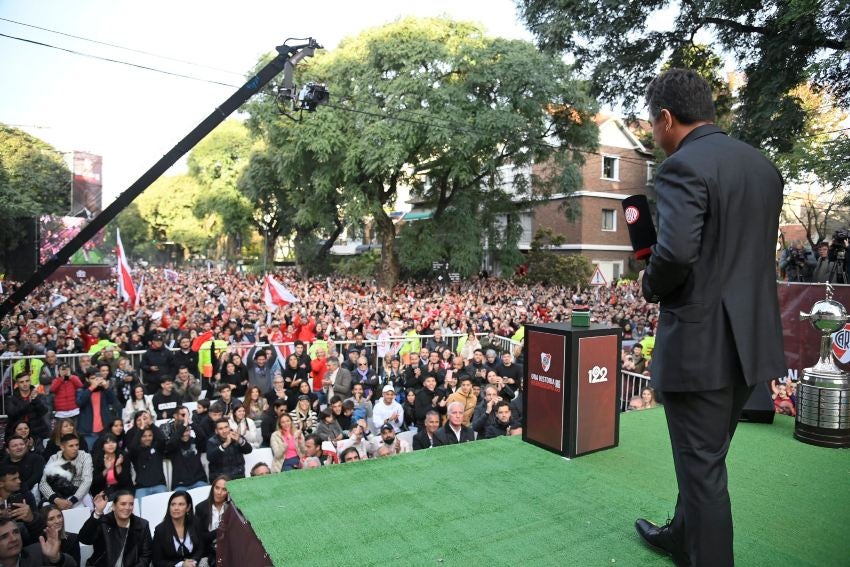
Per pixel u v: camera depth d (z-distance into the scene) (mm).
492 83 23234
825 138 13203
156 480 6922
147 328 13422
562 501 2576
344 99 24344
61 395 8633
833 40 10070
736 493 2668
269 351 10195
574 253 34031
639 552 2137
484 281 31078
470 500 2582
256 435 7934
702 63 12719
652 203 17000
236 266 56000
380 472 2928
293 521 2377
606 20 12328
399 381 10594
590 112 24406
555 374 3197
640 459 3111
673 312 1732
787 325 6152
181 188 57219
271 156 29797
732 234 1657
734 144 1730
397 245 29562
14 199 30734
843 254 10180
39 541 5211
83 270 37656
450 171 26266
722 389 1672
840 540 2213
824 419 3334
